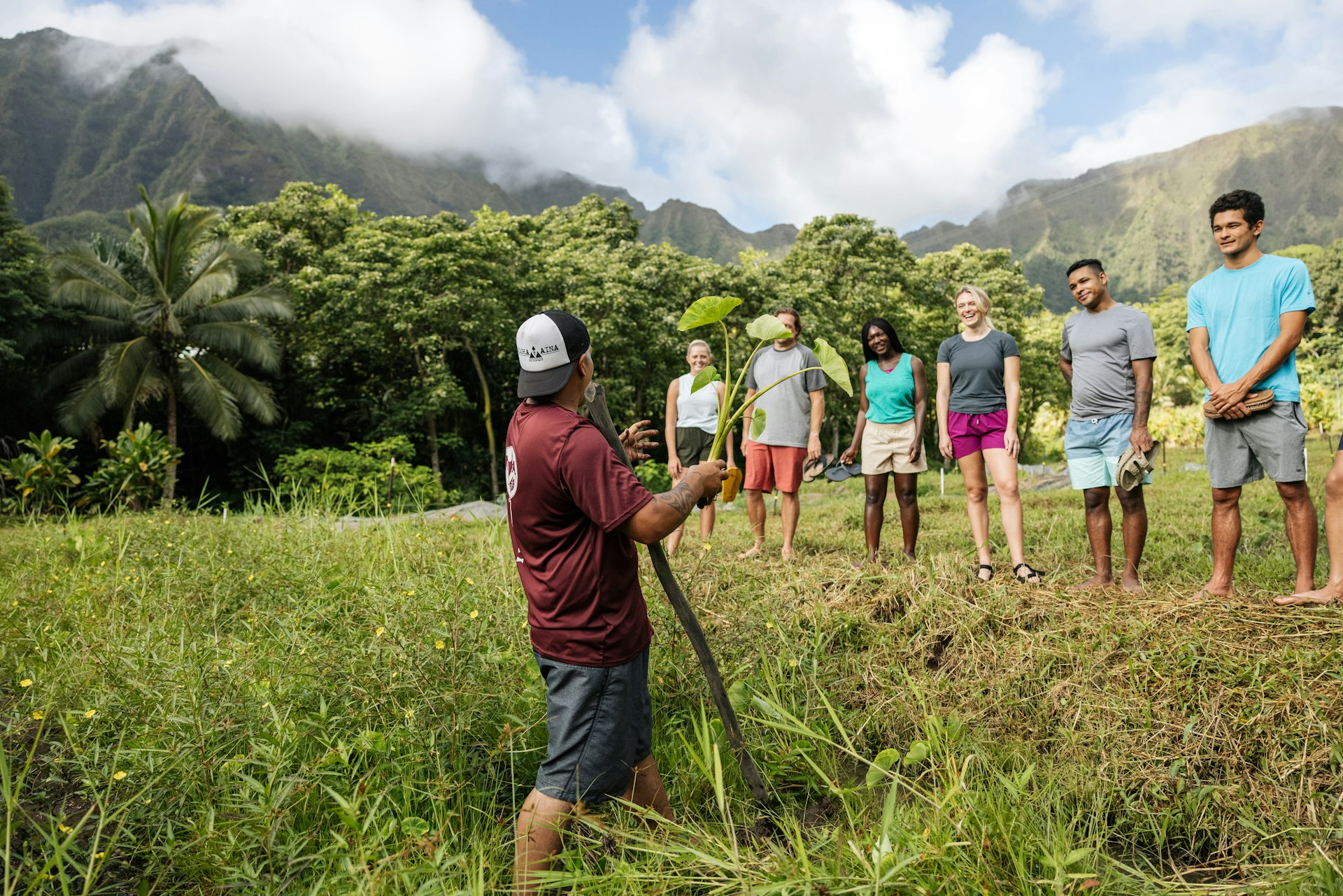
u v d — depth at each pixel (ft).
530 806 7.41
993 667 11.29
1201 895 7.18
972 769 9.12
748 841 8.24
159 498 41.01
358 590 13.42
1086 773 9.18
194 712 8.21
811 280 113.91
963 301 16.71
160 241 70.38
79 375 70.79
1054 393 161.68
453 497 66.49
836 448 120.57
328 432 94.89
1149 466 14.46
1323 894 6.85
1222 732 9.21
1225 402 12.95
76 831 7.00
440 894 6.70
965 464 16.56
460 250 82.28
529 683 10.09
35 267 68.49
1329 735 8.64
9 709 10.36
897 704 10.97
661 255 100.42
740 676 11.28
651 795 8.23
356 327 81.41
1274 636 10.58
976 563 16.44
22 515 30.83
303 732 8.80
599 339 86.02
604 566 7.35
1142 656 10.46
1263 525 21.88
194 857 7.21
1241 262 13.28
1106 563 15.29
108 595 14.26
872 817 8.51
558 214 130.11
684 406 20.51
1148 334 14.55
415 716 9.07
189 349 73.77
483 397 99.09
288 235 89.35
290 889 7.25
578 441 7.11
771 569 15.83
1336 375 125.59
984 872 6.90
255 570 16.17
